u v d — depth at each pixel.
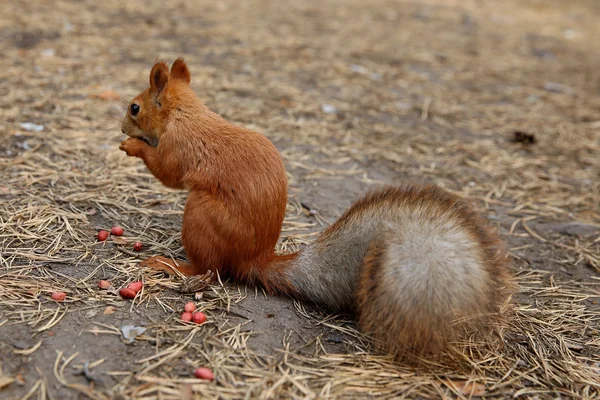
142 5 14.77
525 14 21.22
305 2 18.16
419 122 9.74
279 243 5.65
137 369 3.69
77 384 3.51
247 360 3.90
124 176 6.55
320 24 15.52
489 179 7.99
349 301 4.38
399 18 17.64
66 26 12.05
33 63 9.75
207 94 9.36
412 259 3.75
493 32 17.50
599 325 4.97
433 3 20.77
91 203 5.86
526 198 7.55
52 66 9.72
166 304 4.38
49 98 8.41
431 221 3.98
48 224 5.34
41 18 12.33
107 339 3.92
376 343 4.13
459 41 15.72
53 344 3.81
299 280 4.50
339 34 14.68
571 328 4.89
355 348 4.17
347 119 9.38
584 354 4.54
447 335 3.73
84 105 8.34
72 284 4.49
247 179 4.44
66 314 4.12
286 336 4.21
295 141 8.24
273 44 12.88
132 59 10.62
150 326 4.11
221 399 3.54
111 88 9.02
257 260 4.59
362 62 12.59
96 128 7.71
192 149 4.60
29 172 6.30
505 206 7.27
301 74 11.23
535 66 14.24
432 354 4.00
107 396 3.46
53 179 6.23
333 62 12.23
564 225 6.85
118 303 4.32
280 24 14.89
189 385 3.61
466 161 8.44
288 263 4.56
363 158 8.09
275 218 4.53
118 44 11.41
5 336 3.83
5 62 9.62
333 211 6.53
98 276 4.64
